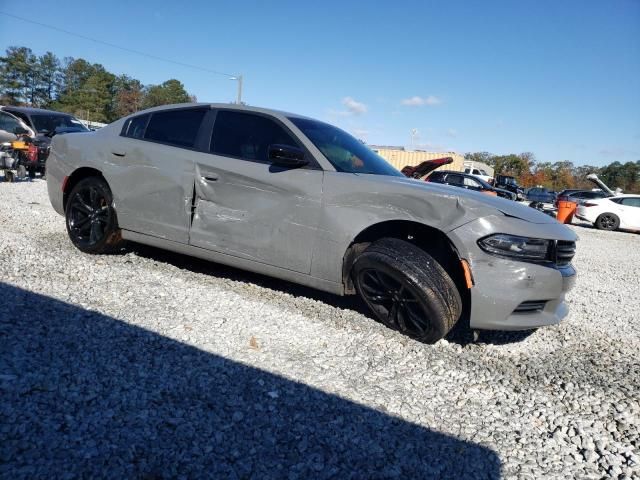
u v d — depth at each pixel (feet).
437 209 9.59
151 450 5.59
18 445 5.34
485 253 9.19
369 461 5.93
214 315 10.23
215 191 11.80
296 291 12.82
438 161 20.57
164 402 6.63
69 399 6.39
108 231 13.51
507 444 6.76
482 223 9.28
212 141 12.36
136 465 5.30
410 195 9.82
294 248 10.81
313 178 10.75
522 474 6.08
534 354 10.60
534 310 9.75
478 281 9.18
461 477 5.87
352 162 11.67
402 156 102.12
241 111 12.53
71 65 270.67
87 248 13.92
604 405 8.32
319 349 9.14
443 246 10.05
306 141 11.37
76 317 9.12
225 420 6.40
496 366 9.57
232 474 5.36
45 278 11.21
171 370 7.57
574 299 16.97
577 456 6.66
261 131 12.03
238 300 11.41
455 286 9.62
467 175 55.11
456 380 8.59
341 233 10.23
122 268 12.94
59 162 14.70
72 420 5.94
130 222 13.17
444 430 6.91
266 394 7.20
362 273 10.32
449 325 9.62
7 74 253.03
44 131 38.45
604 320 14.33
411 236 10.53
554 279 9.44
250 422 6.42
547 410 7.90
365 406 7.25
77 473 5.04
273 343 9.16
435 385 8.29
